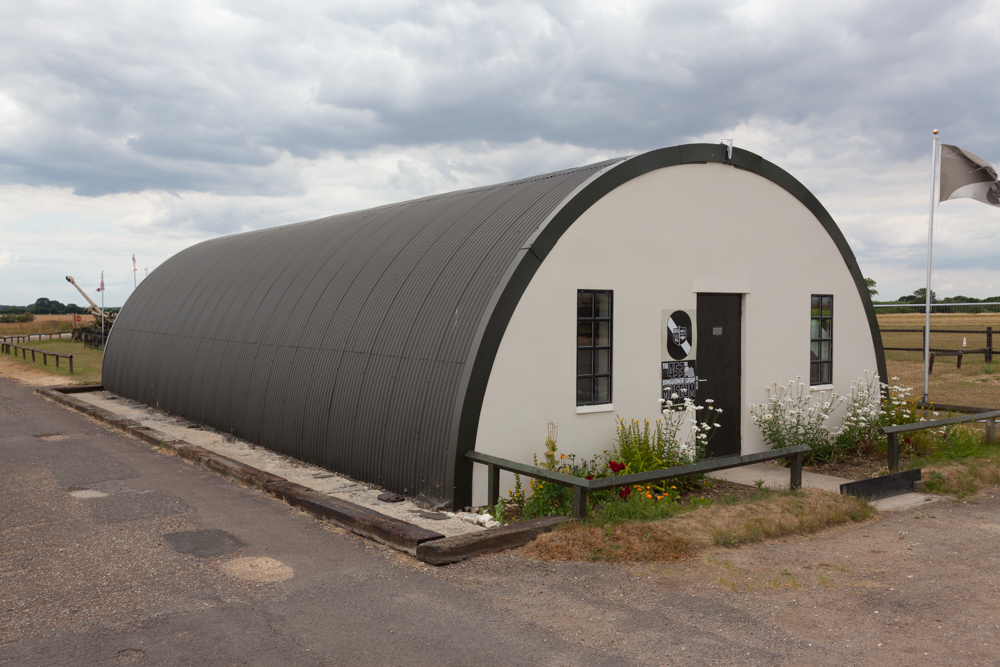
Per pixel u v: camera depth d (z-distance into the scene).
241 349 12.04
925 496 8.37
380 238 11.23
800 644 4.39
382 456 8.35
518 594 5.18
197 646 4.38
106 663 4.15
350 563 5.87
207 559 5.95
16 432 12.27
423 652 4.30
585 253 8.54
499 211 9.56
